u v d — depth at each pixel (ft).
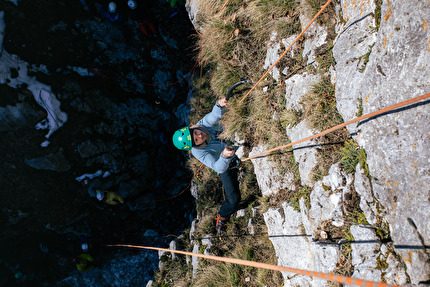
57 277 16.35
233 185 11.68
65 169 16.39
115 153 18.28
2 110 14.15
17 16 14.97
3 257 15.20
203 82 17.52
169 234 18.25
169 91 20.44
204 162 10.68
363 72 6.94
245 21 13.57
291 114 9.64
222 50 14.58
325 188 7.75
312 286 7.77
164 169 20.22
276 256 10.13
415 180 5.31
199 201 16.19
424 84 5.15
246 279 10.78
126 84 18.88
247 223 12.13
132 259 17.48
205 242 13.24
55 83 15.84
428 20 5.08
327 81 8.57
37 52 15.48
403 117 5.53
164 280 15.08
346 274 6.70
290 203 9.41
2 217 14.89
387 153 5.98
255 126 12.23
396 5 5.92
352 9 7.82
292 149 9.70
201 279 12.05
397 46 5.77
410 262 5.43
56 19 16.37
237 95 13.35
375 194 6.51
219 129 12.46
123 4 18.98
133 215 18.88
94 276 16.90
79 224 17.16
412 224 5.41
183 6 19.92
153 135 20.31
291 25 11.02
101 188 17.80
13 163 14.80
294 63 10.37
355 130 7.14
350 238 6.88
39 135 15.37
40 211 15.81
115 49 18.60
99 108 17.49
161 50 20.27
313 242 7.68
